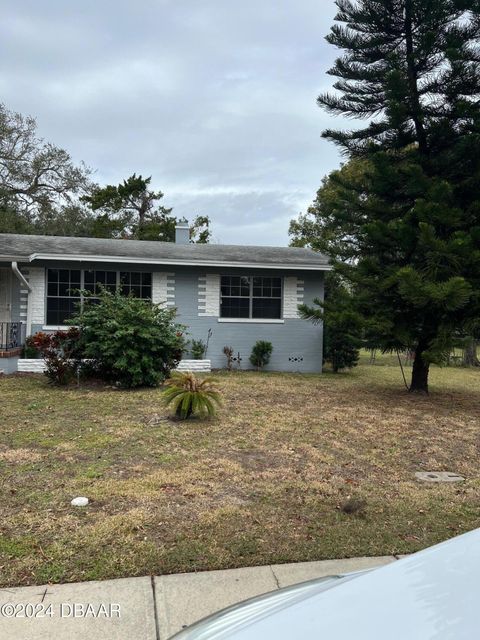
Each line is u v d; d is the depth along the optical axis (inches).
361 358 810.8
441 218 350.6
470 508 165.0
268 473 193.8
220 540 137.0
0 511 152.6
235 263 550.3
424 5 380.2
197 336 561.9
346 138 437.4
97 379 415.8
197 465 200.8
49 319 526.9
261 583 116.6
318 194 1024.9
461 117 383.6
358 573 72.9
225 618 67.4
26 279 518.0
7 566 121.3
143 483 178.4
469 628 50.8
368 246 424.8
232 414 303.7
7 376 446.6
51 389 381.7
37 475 185.5
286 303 579.5
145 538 136.9
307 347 585.0
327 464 208.5
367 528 147.3
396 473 200.2
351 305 394.3
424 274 364.8
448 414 332.5
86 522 145.8
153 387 394.0
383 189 408.5
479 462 220.1
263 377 502.3
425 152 413.4
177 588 114.1
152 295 550.6
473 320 345.1
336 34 415.2
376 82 410.6
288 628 56.2
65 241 587.5
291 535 141.3
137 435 246.8
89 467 195.8
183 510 156.1
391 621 53.8
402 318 381.7
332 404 354.3
